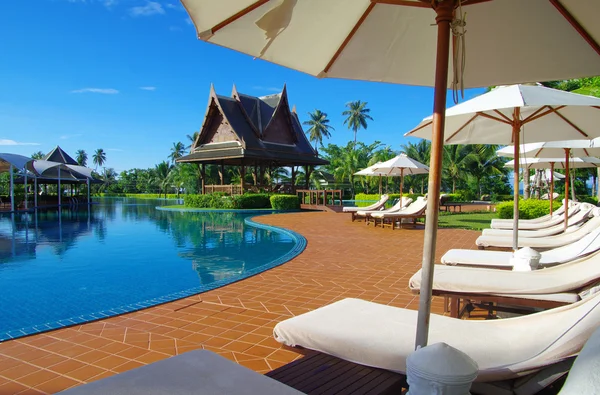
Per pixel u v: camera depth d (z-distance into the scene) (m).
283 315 4.30
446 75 1.79
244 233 13.28
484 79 2.93
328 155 50.94
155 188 69.25
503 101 3.77
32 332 3.77
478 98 4.17
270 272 6.48
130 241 11.46
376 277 6.12
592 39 2.39
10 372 2.95
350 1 2.22
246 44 2.18
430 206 1.78
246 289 5.40
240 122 28.23
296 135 31.05
